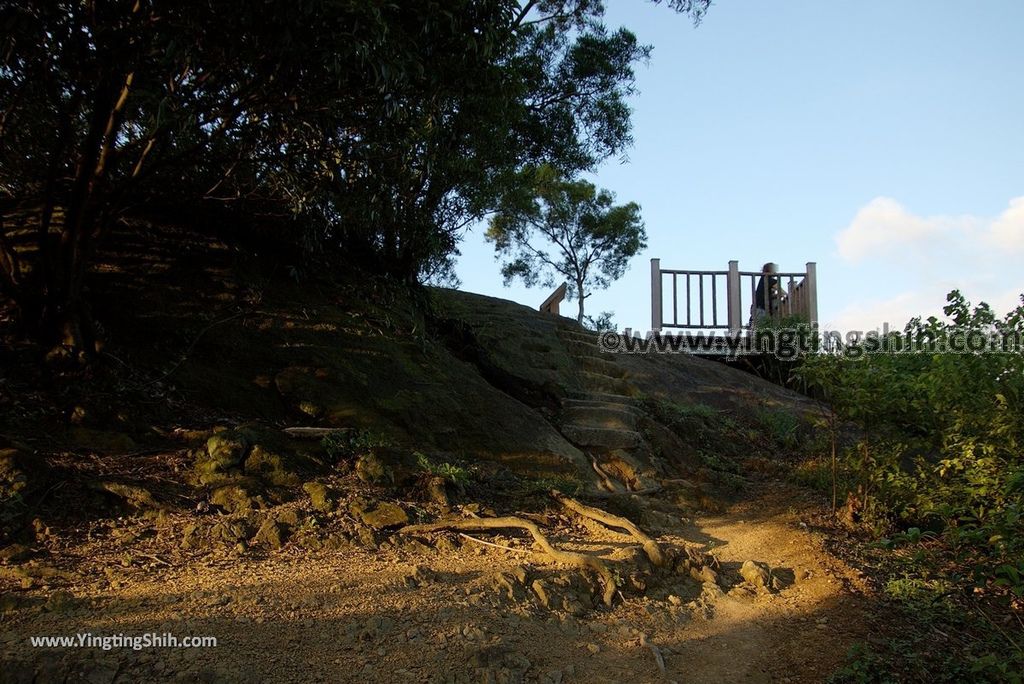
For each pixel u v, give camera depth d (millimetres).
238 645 4219
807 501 8406
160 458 6359
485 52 7016
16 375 6645
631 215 26938
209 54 6250
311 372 8102
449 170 9336
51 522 5387
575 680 4523
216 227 9562
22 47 5941
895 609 5570
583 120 13711
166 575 5035
